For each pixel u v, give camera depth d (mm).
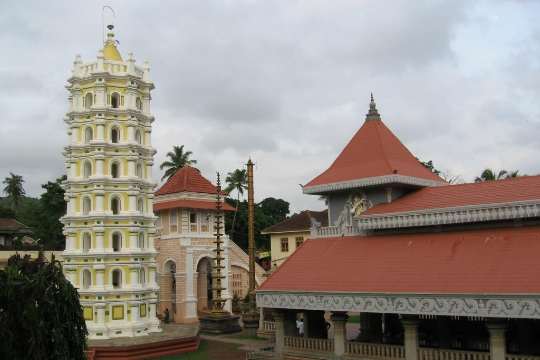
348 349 30438
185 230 58312
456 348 32062
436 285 26797
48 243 77375
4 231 72812
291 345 33156
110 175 45562
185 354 40844
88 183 45281
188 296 56906
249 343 45062
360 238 34625
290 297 32250
